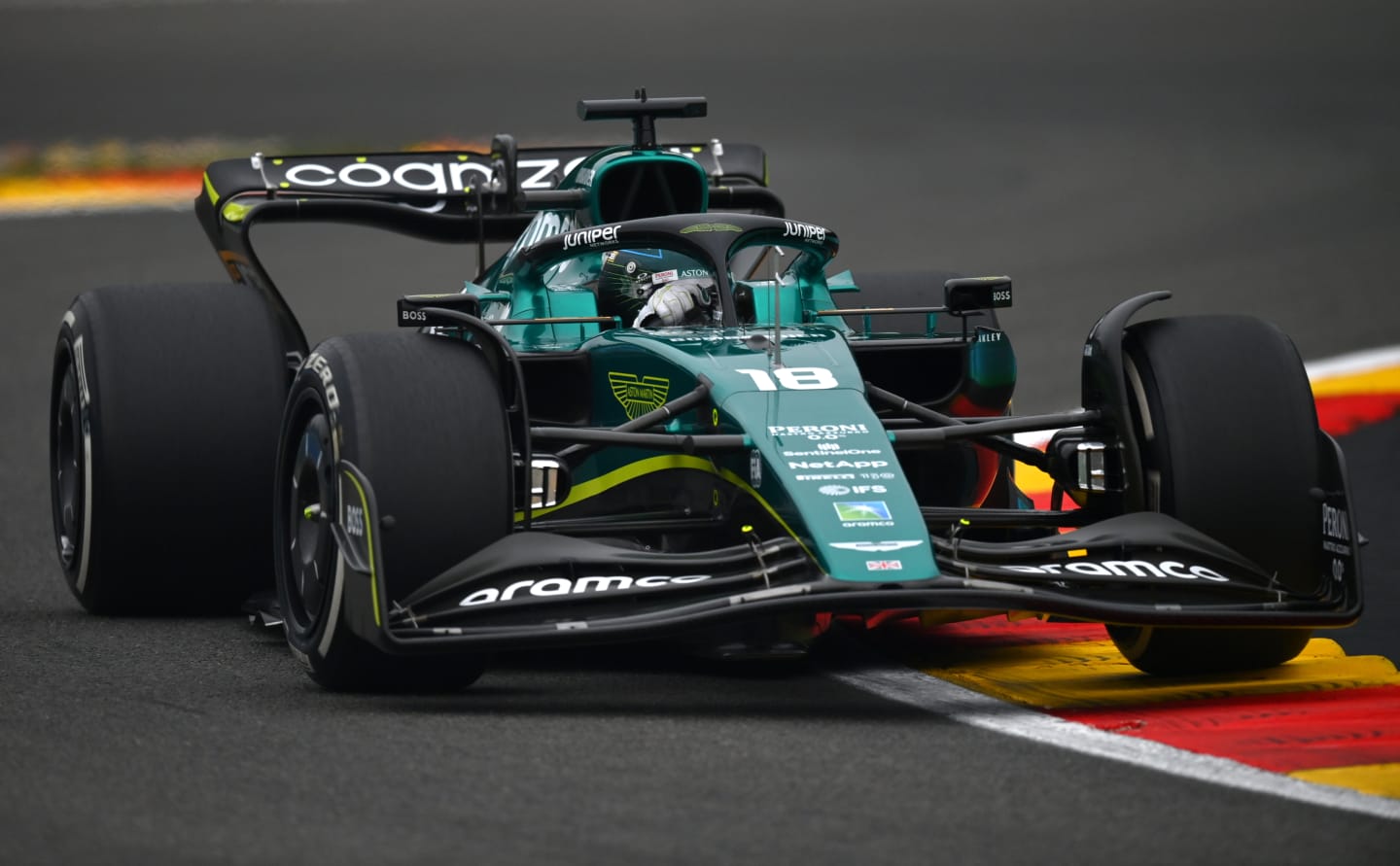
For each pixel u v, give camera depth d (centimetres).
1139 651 2050
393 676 1961
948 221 8012
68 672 2122
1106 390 2098
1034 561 1942
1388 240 7100
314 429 2027
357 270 7081
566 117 13088
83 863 1404
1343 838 1467
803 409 2017
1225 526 2016
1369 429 3834
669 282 2423
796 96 14762
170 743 1753
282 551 2145
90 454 2447
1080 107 13438
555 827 1480
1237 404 2039
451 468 1927
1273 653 2069
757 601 1783
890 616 2092
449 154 3206
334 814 1520
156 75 16962
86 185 9850
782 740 1759
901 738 1767
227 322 2528
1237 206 8288
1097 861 1410
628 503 2253
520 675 2097
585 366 2308
